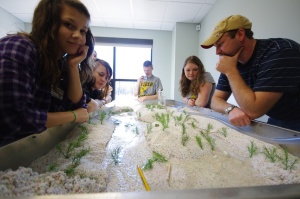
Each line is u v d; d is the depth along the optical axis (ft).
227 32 3.03
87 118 3.18
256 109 2.76
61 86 3.26
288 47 2.68
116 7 11.18
